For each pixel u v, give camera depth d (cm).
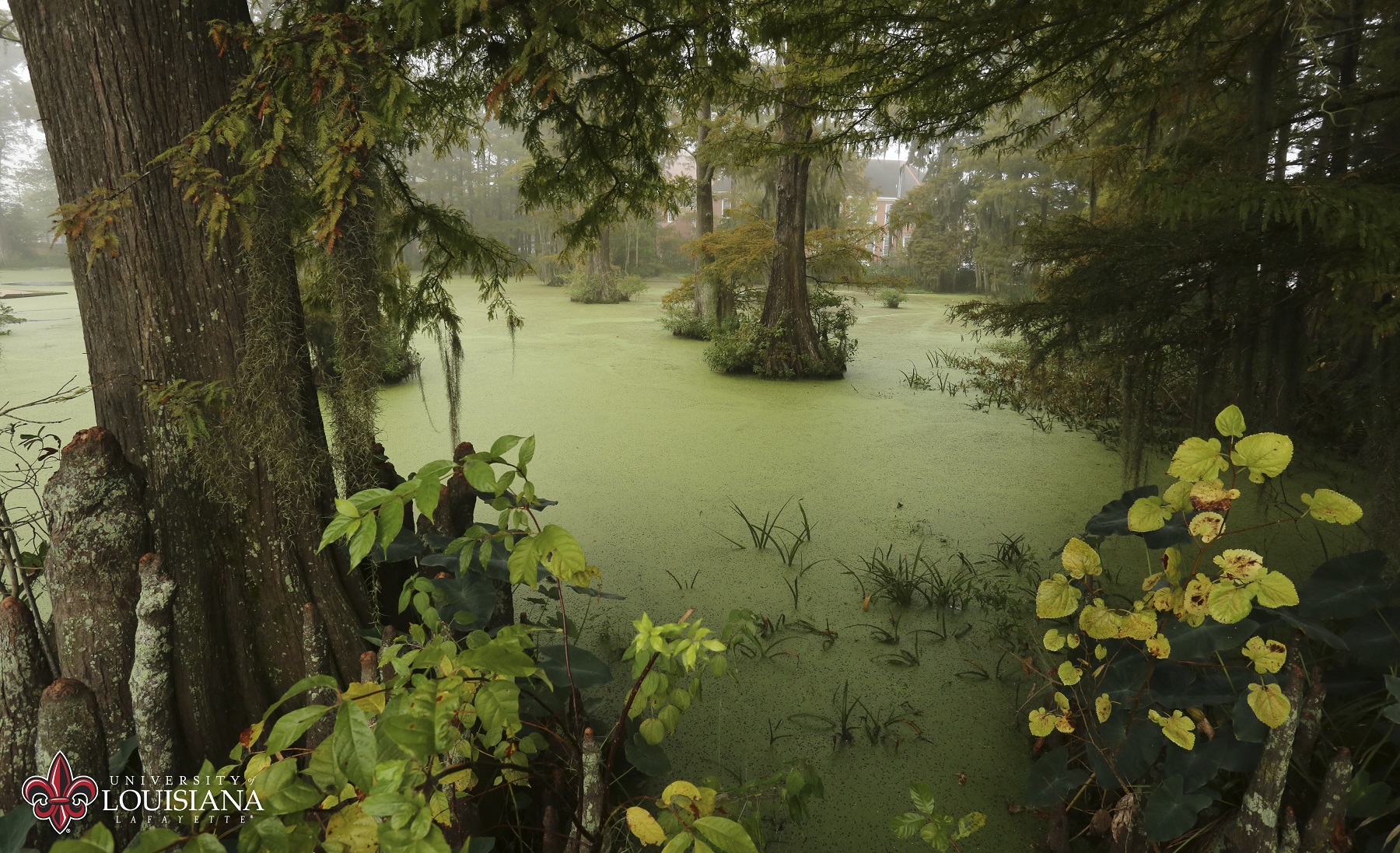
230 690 227
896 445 682
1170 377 534
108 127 194
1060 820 216
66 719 181
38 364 970
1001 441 695
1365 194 259
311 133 219
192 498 216
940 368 1123
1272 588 148
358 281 222
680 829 129
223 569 224
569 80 273
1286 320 350
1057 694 201
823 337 1073
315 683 126
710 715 295
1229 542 428
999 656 337
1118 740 205
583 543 459
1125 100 437
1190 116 408
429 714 115
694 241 1221
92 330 208
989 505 527
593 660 229
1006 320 436
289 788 106
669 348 1301
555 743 220
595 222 366
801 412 815
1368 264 265
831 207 1673
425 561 246
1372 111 338
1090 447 671
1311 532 437
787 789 171
